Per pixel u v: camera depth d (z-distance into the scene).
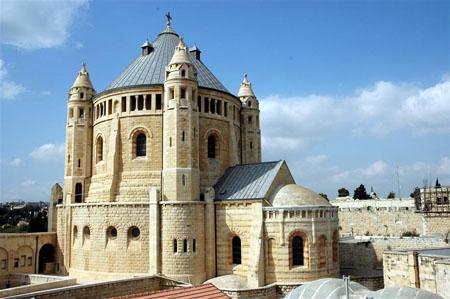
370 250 72.81
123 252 60.38
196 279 58.06
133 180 64.31
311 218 56.78
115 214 61.53
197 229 59.50
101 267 61.50
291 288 54.91
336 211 61.41
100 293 47.78
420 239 71.81
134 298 33.88
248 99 80.50
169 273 57.66
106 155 68.62
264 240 57.00
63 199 72.44
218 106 70.38
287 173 65.69
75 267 65.69
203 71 74.75
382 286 61.31
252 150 79.31
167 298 34.09
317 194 62.06
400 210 92.62
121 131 66.62
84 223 64.81
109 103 69.00
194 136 62.81
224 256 60.31
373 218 95.75
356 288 31.14
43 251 72.62
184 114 61.88
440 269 38.47
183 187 60.16
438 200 87.50
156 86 65.94
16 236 67.50
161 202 59.66
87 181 72.75
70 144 73.62
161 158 64.38
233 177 66.31
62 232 70.19
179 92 62.19
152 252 58.81
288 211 56.56
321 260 57.47
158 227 59.28
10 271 66.38
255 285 55.41
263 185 60.84
